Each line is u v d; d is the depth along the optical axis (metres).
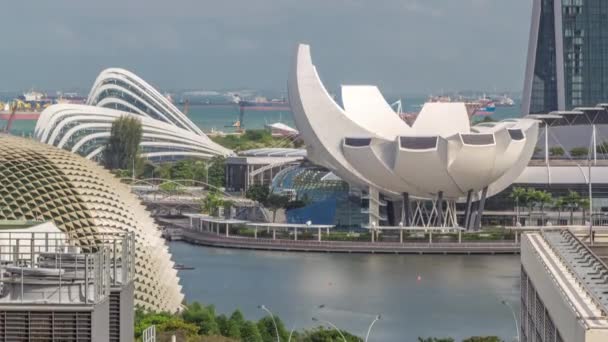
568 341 97.62
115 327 114.25
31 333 104.88
